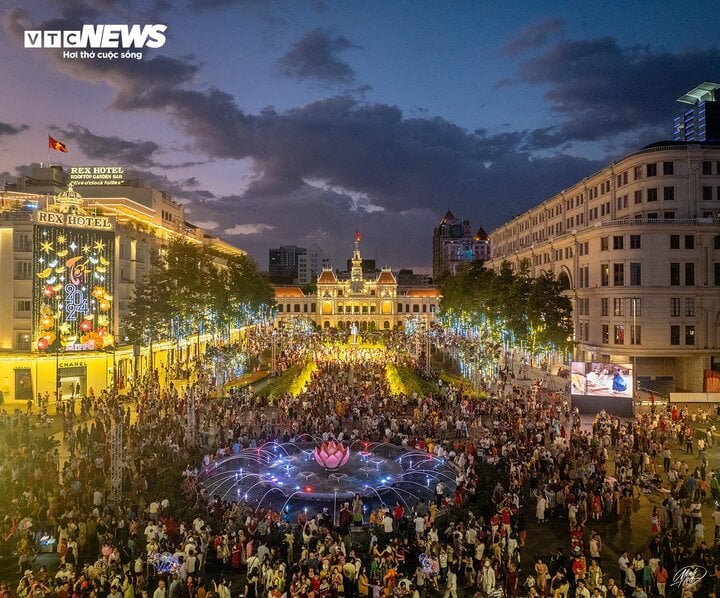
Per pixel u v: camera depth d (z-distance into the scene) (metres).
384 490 36.38
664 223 78.38
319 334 161.88
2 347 66.81
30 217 68.56
